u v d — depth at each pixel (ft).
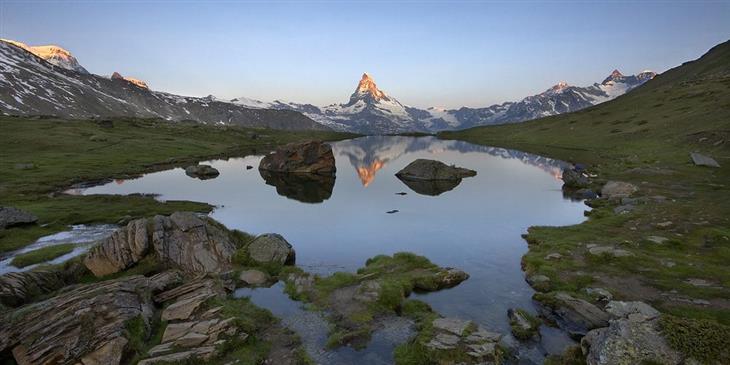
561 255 119.85
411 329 84.79
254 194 260.42
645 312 72.95
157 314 87.56
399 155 549.13
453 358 69.46
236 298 100.63
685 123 401.70
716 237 121.29
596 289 93.71
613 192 210.59
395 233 163.73
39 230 161.79
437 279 108.27
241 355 73.87
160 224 125.59
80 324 73.77
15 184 257.55
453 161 438.40
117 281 92.38
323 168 367.04
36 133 492.54
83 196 230.27
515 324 83.66
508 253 134.51
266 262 123.13
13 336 70.90
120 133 602.03
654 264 106.01
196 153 515.50
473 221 180.24
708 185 203.62
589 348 67.46
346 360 74.38
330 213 203.10
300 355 75.46
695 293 88.43
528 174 328.29
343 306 95.55
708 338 58.03
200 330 78.54
